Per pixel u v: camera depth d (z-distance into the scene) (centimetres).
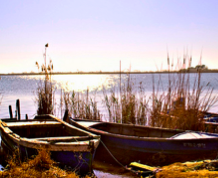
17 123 905
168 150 746
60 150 621
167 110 1116
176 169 587
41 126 888
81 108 1383
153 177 600
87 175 611
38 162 574
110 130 1045
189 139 738
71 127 834
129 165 729
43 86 1312
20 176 517
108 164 820
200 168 572
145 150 773
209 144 733
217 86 3472
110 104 1442
